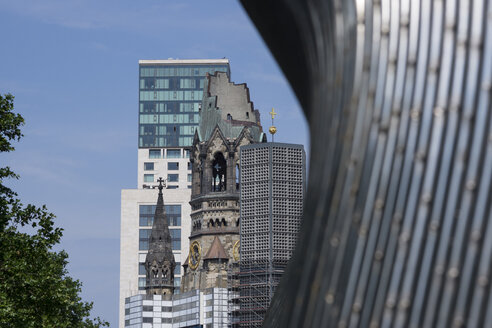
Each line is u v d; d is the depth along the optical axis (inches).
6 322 3353.8
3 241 3575.3
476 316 1230.3
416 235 1305.4
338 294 1330.0
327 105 1423.5
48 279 3654.0
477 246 1261.1
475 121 1316.4
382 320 1289.4
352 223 1346.0
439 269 1274.6
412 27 1378.0
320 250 1366.9
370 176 1352.1
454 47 1350.9
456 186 1301.7
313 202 1411.2
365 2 1412.4
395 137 1352.1
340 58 1406.3
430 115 1339.8
